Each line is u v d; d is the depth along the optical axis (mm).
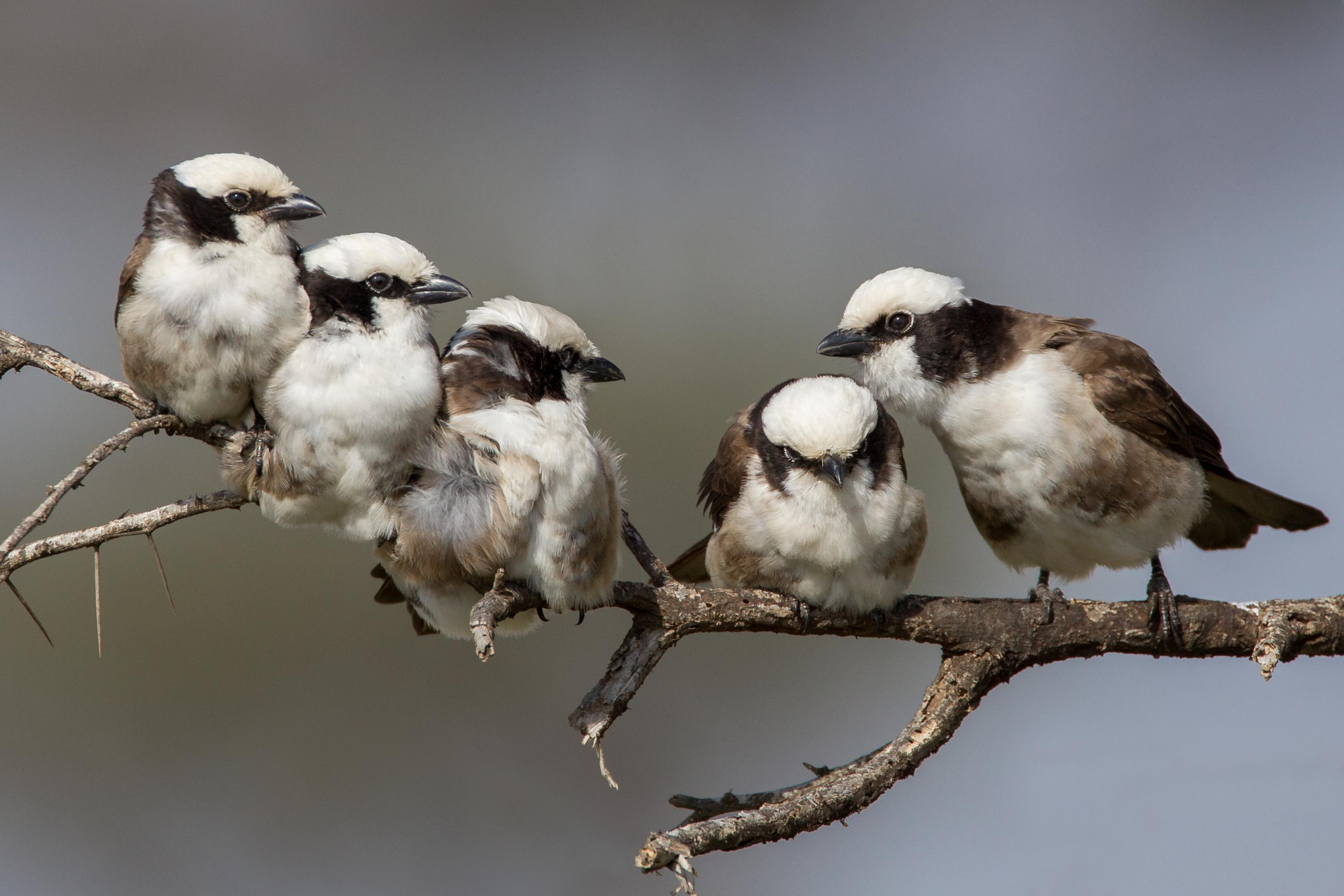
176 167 9539
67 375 9469
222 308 9062
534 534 9445
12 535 8219
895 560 10305
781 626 10492
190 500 9281
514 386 9656
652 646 10039
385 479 9320
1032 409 11094
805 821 8477
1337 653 10523
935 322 11336
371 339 9258
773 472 10398
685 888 7625
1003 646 10367
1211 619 10461
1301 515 12031
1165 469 11227
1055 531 11461
